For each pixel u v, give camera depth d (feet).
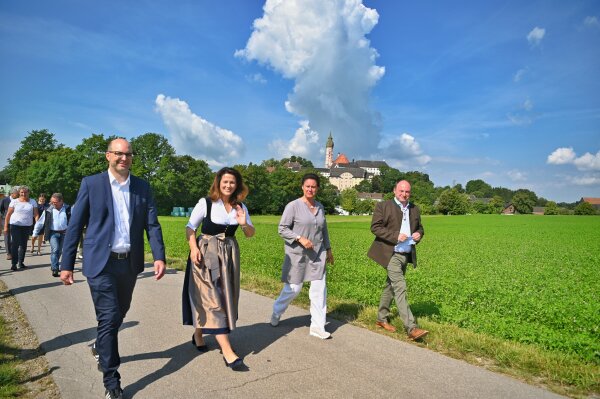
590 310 24.97
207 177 297.53
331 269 39.73
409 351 16.01
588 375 13.44
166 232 87.04
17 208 34.55
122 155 12.80
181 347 16.15
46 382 13.00
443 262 52.44
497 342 16.43
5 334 17.48
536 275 41.93
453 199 399.85
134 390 12.44
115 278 12.70
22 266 35.58
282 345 16.55
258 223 158.30
